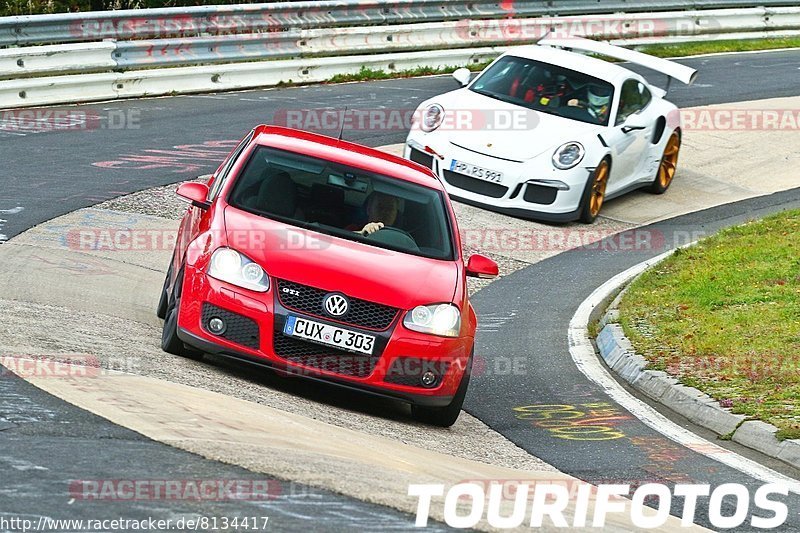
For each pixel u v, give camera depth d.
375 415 22.14
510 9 69.25
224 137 46.66
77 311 24.67
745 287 33.59
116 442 15.30
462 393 22.19
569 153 42.34
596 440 22.55
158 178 40.19
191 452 15.34
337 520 13.60
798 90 66.88
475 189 42.78
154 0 68.62
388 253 22.89
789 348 27.44
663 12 77.81
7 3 63.69
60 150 42.22
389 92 57.94
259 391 20.95
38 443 14.85
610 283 36.97
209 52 54.97
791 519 18.30
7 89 47.72
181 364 21.59
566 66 45.84
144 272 30.66
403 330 21.28
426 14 64.81
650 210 46.72
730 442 22.95
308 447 16.83
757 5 82.94
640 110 46.59
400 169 25.75
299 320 20.95
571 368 28.22
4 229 32.00
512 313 33.09
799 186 51.25
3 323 21.70
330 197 23.98
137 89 52.16
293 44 58.62
